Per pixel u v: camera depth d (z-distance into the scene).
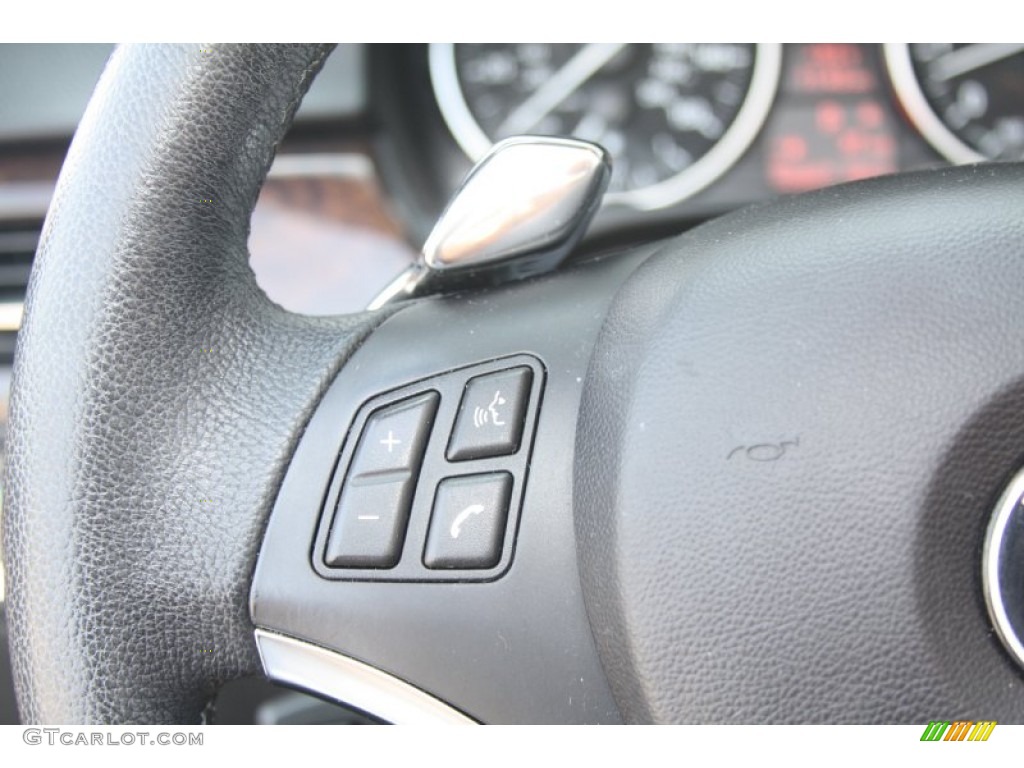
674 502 0.46
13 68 1.22
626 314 0.51
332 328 0.58
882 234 0.48
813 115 1.49
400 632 0.52
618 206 1.46
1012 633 0.44
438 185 1.43
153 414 0.53
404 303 0.59
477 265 0.57
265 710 1.13
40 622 0.52
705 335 0.48
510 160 0.56
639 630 0.46
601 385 0.50
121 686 0.53
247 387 0.55
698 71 1.46
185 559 0.54
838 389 0.45
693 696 0.45
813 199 0.53
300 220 1.33
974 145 1.50
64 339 0.53
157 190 0.54
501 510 0.50
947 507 0.44
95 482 0.52
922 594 0.43
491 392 0.52
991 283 0.46
